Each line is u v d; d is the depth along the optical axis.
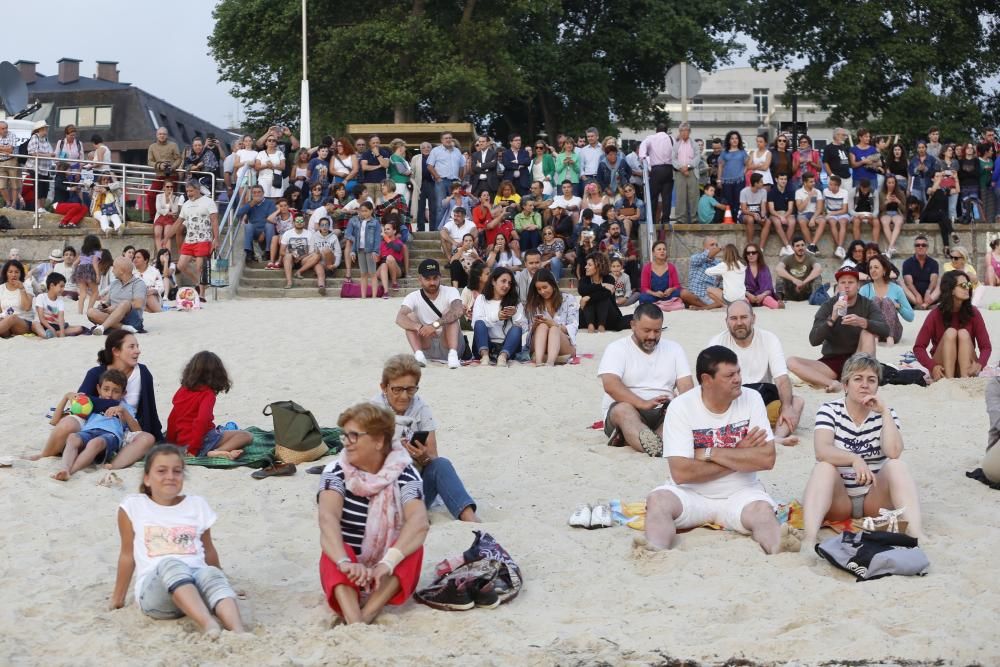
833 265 24.16
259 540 7.92
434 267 14.20
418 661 5.84
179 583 6.31
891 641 5.86
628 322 17.48
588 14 42.16
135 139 65.75
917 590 6.57
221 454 9.87
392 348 15.84
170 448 6.68
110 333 9.97
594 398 12.59
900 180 25.30
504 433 11.10
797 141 26.05
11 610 6.61
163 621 6.44
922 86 40.09
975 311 12.69
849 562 6.95
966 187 25.78
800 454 9.99
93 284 19.45
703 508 7.80
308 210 24.16
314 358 15.11
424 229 25.70
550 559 7.46
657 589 6.86
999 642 5.90
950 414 11.41
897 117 39.53
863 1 40.31
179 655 5.92
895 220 24.33
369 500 6.59
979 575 6.91
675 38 40.59
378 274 22.45
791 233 23.92
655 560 7.25
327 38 38.12
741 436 7.79
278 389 13.25
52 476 9.23
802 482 9.19
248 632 6.27
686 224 24.44
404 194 25.27
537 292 14.42
